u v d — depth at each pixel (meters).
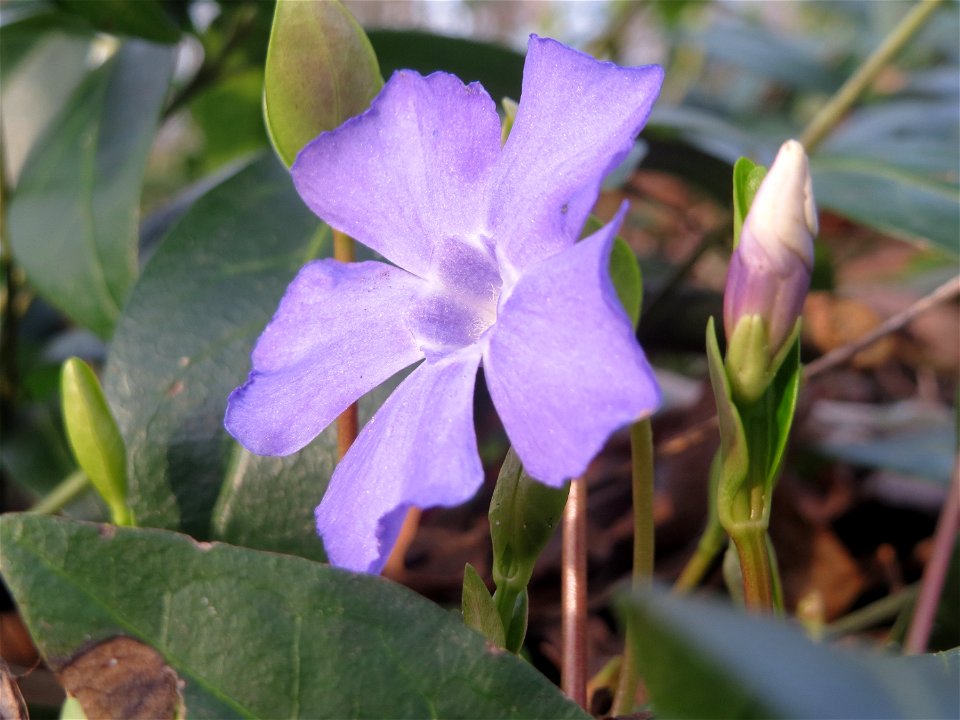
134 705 0.06
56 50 0.18
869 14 0.33
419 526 0.15
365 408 0.10
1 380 0.15
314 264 0.08
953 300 0.23
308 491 0.10
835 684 0.05
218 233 0.11
